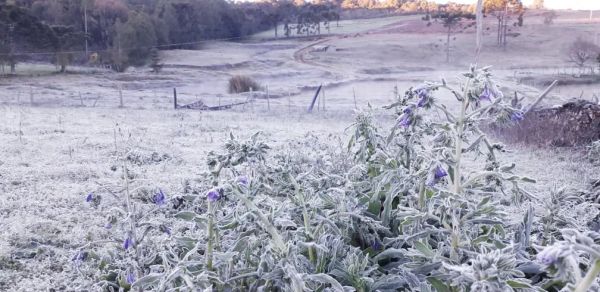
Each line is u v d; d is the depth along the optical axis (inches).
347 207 140.8
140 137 489.4
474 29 4234.7
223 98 1353.3
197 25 3828.7
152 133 533.0
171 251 130.0
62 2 2925.7
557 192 137.9
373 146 165.0
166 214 219.8
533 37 3833.7
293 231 124.2
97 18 3034.0
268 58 3262.8
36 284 164.6
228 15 4227.4
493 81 109.0
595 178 327.0
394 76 2405.3
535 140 473.7
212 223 119.7
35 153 378.9
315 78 2428.6
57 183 288.5
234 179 112.6
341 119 791.7
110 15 3070.9
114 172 324.2
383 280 119.0
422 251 115.5
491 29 4215.1
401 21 5039.4
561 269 70.7
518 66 2837.1
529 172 350.9
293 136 520.7
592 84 1701.5
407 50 3518.7
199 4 3858.3
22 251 190.5
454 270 86.6
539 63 2938.0
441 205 112.0
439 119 160.2
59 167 328.5
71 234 207.2
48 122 584.7
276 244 108.9
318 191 142.6
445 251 123.5
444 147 115.6
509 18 4591.5
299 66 2970.0
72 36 2532.0
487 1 4613.7
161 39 3316.9
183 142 473.1
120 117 700.7
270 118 778.8
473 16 4606.3
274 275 105.2
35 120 598.2
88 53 2593.5
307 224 124.1
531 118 505.7
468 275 81.4
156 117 725.9
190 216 120.7
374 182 159.8
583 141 463.5
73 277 168.4
